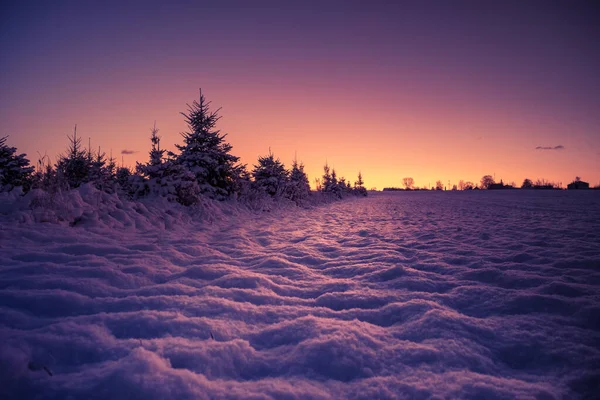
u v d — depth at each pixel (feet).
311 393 5.66
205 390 5.39
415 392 5.76
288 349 7.38
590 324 8.72
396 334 8.29
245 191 53.83
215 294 10.90
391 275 14.06
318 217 47.37
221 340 7.61
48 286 10.25
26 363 5.74
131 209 25.81
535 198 113.91
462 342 7.71
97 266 12.96
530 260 16.49
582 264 15.21
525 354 7.40
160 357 6.32
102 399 5.01
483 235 25.40
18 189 22.02
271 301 10.75
